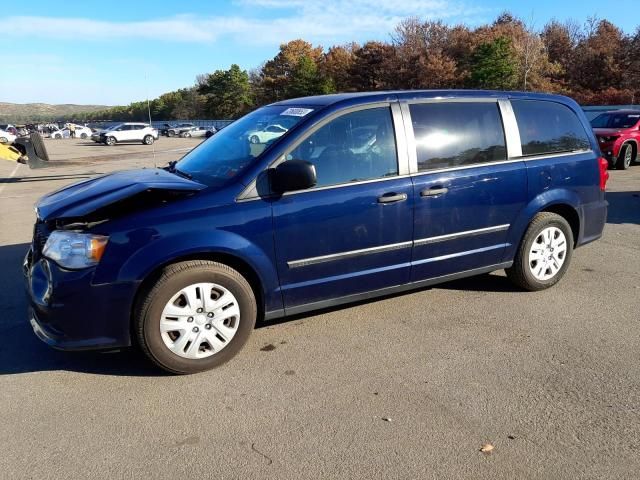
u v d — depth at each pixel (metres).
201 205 3.42
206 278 3.42
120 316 3.29
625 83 52.41
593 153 5.11
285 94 76.44
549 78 55.12
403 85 57.94
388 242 4.00
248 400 3.20
